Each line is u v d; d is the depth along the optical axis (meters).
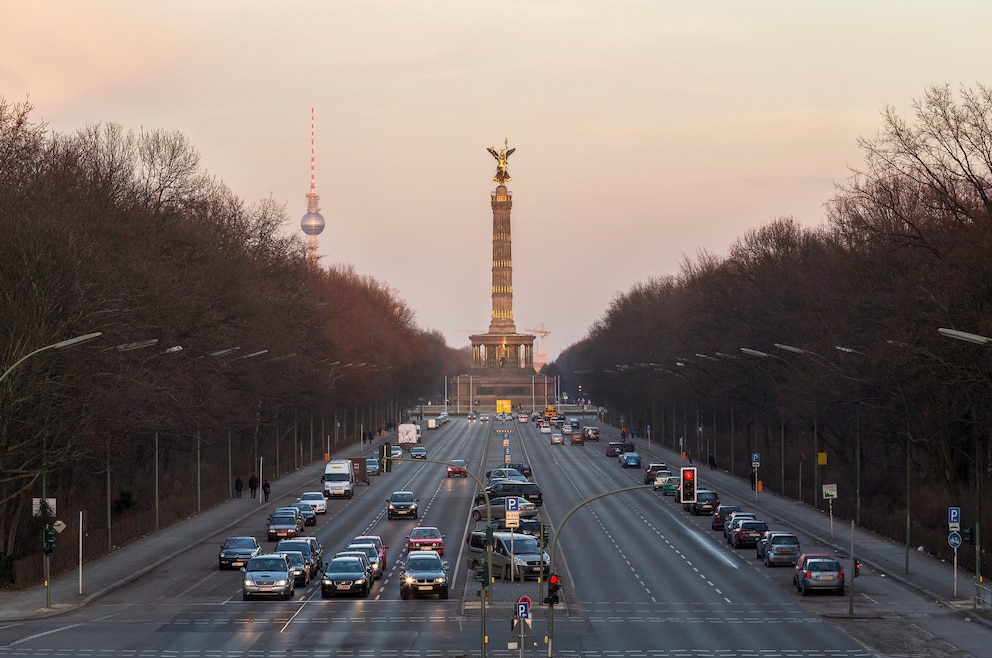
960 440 127.50
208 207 163.88
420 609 79.75
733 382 187.25
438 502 152.50
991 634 70.31
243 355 150.00
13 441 94.25
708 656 63.91
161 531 126.00
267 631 71.00
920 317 105.38
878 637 69.31
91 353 96.75
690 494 73.88
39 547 105.06
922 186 120.81
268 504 153.75
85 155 138.00
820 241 191.38
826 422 152.38
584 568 98.50
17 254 93.31
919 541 109.06
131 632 70.75
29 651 64.56
